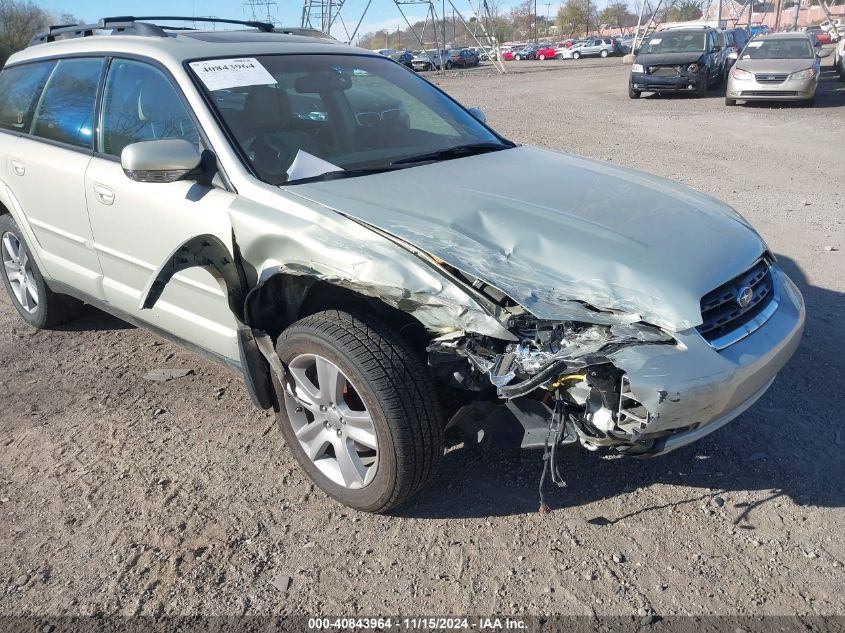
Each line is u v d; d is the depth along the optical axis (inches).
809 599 99.3
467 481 125.8
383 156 141.1
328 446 123.2
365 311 116.6
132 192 137.7
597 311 98.2
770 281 122.3
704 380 95.8
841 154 404.8
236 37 158.6
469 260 102.7
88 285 162.9
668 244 110.2
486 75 1253.7
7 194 177.9
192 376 165.6
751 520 114.7
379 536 113.6
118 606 101.0
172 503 121.9
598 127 531.8
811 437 135.6
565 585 102.9
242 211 119.8
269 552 110.7
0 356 179.0
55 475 130.2
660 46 767.1
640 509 117.8
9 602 102.0
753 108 630.5
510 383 97.2
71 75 165.0
